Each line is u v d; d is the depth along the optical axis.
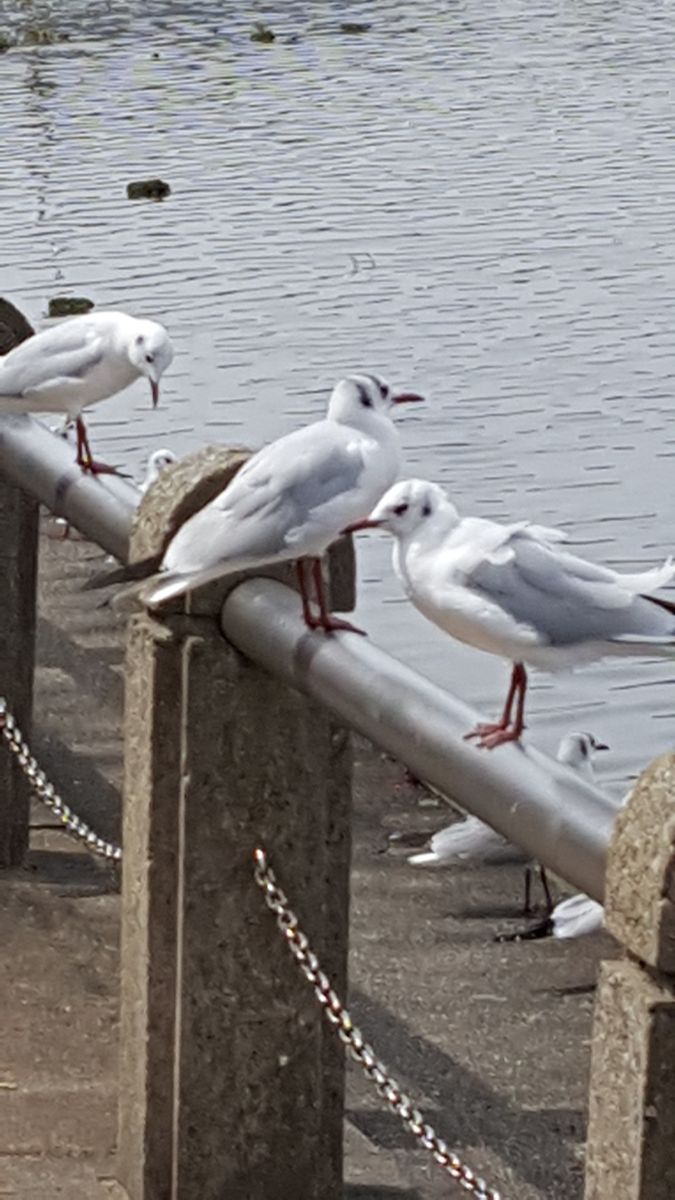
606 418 13.14
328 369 14.23
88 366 6.40
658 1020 3.23
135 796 4.65
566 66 25.38
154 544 4.67
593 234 17.70
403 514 4.65
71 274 16.59
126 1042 4.74
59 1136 5.01
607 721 8.95
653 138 21.44
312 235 17.69
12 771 6.52
